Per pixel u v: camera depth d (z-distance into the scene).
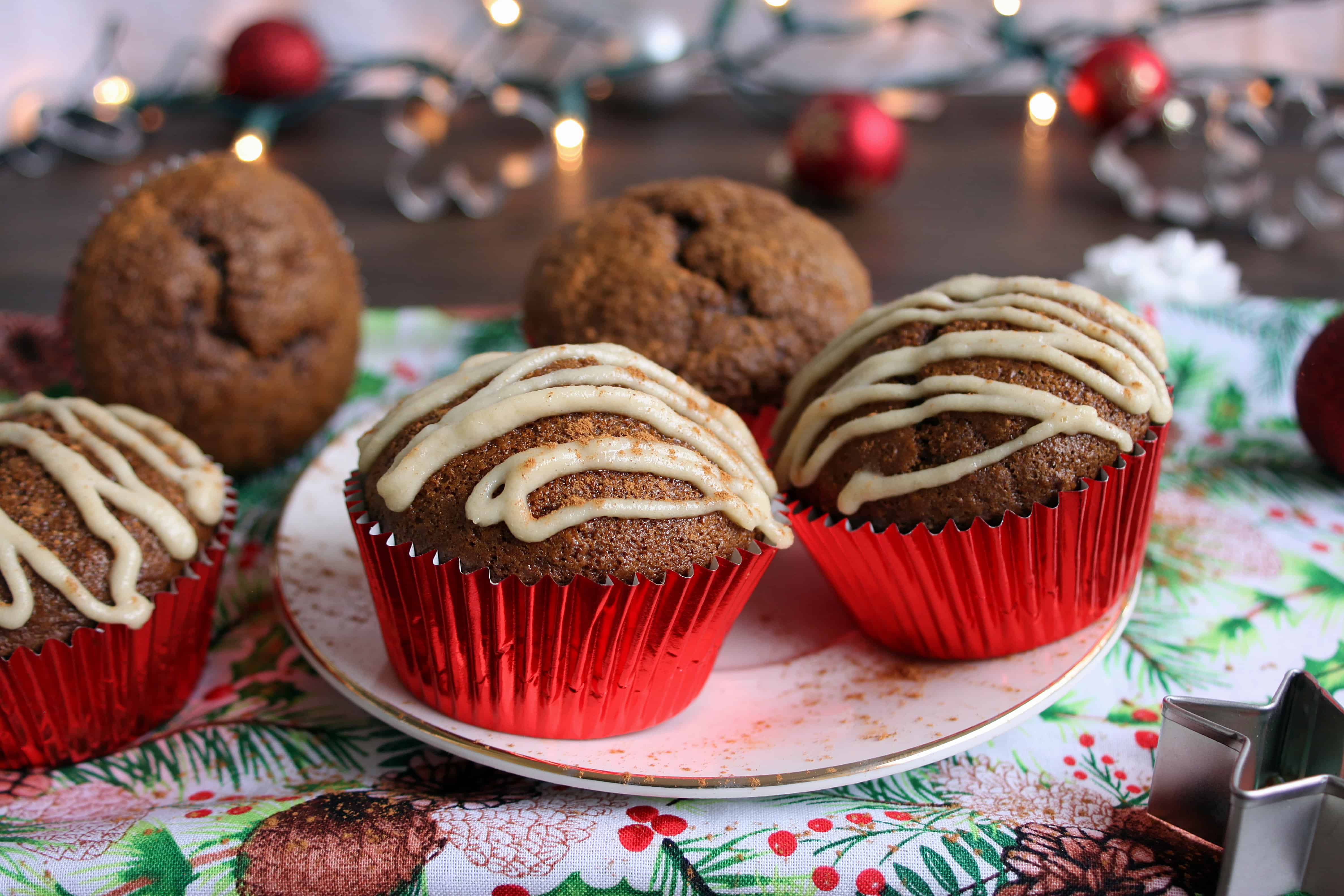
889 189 0.62
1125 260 0.51
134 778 0.38
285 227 0.44
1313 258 0.57
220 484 0.40
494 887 0.35
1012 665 0.39
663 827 0.36
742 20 0.76
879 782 0.38
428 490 0.37
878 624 0.40
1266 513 0.44
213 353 0.44
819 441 0.40
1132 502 0.39
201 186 0.44
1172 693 0.40
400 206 0.61
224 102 0.65
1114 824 0.36
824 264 0.44
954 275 0.55
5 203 0.60
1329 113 0.67
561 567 0.36
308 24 0.71
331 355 0.45
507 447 0.37
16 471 0.38
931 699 0.39
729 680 0.40
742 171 0.62
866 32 0.65
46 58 0.72
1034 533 0.38
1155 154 0.63
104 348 0.43
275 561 0.42
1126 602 0.41
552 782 0.37
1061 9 0.76
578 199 0.61
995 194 0.61
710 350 0.43
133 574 0.37
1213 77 0.65
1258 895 0.34
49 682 0.37
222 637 0.42
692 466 0.37
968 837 0.36
